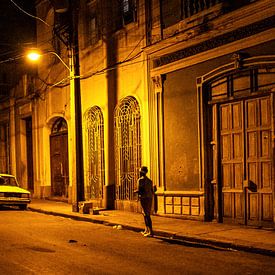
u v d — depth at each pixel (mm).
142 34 16500
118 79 17844
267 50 12164
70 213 16938
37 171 24344
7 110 28375
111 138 18219
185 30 14367
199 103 14094
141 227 13188
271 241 10492
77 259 9180
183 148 14789
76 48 17844
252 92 12570
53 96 22891
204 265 8641
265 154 12352
